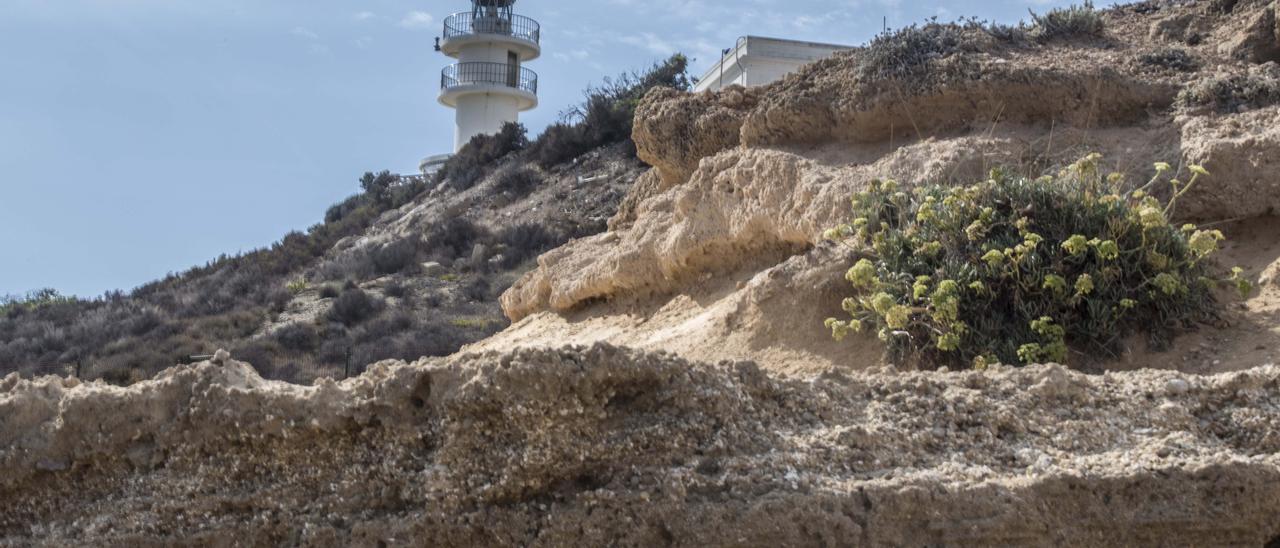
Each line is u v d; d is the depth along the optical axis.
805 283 9.71
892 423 6.19
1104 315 8.67
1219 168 9.91
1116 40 12.88
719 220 12.02
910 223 9.52
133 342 32.06
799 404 6.19
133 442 5.78
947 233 9.32
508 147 51.44
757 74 28.53
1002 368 7.07
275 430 5.63
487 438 5.57
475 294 35.34
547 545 5.46
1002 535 5.62
